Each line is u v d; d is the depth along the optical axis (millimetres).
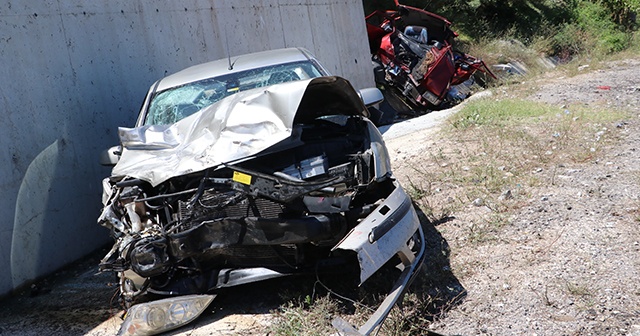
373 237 3938
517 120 8656
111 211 4312
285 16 10781
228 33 9312
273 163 4457
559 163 6465
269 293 4617
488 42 21125
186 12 8477
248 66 6020
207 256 4332
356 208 4332
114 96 7141
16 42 5914
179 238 4082
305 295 4418
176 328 4211
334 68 12117
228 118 4461
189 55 8461
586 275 4133
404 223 4211
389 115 13688
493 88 12711
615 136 7250
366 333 3422
